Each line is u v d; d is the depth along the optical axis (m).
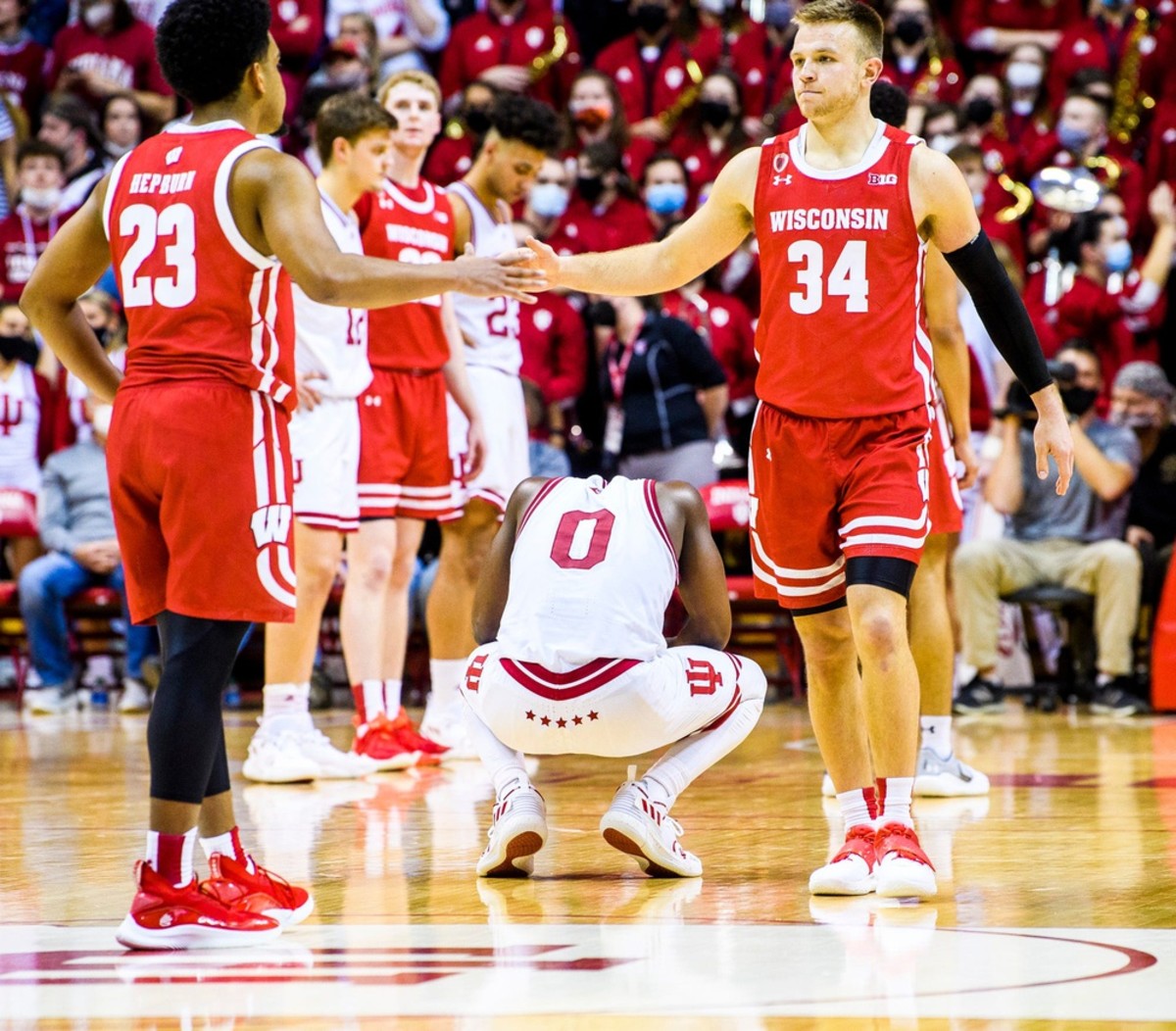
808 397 11.58
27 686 32.38
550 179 33.47
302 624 19.45
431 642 22.39
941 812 15.73
